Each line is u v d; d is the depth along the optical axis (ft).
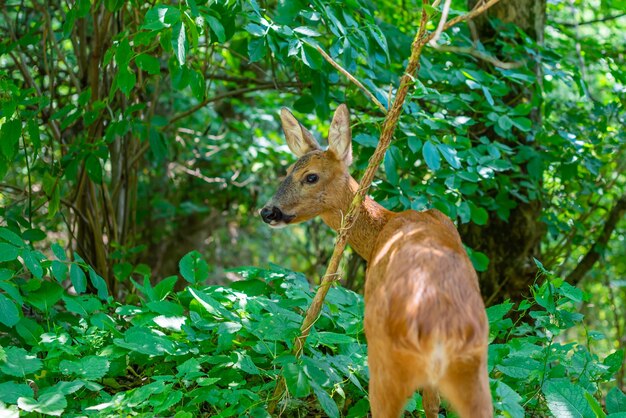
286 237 53.88
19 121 21.27
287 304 20.45
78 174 28.35
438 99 24.70
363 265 35.14
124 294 31.60
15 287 19.03
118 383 19.80
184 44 18.26
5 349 17.33
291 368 15.90
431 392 16.75
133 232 32.04
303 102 25.82
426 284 13.35
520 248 28.60
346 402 18.99
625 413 15.46
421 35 16.20
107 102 24.29
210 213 49.85
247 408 16.79
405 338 13.08
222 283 50.29
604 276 40.42
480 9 15.46
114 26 28.32
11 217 24.27
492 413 13.65
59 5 31.01
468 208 24.21
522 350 19.33
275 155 42.52
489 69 28.35
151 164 41.39
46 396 15.99
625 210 31.78
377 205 18.95
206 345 19.48
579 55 29.17
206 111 39.37
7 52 26.22
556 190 31.37
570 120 30.01
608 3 31.76
